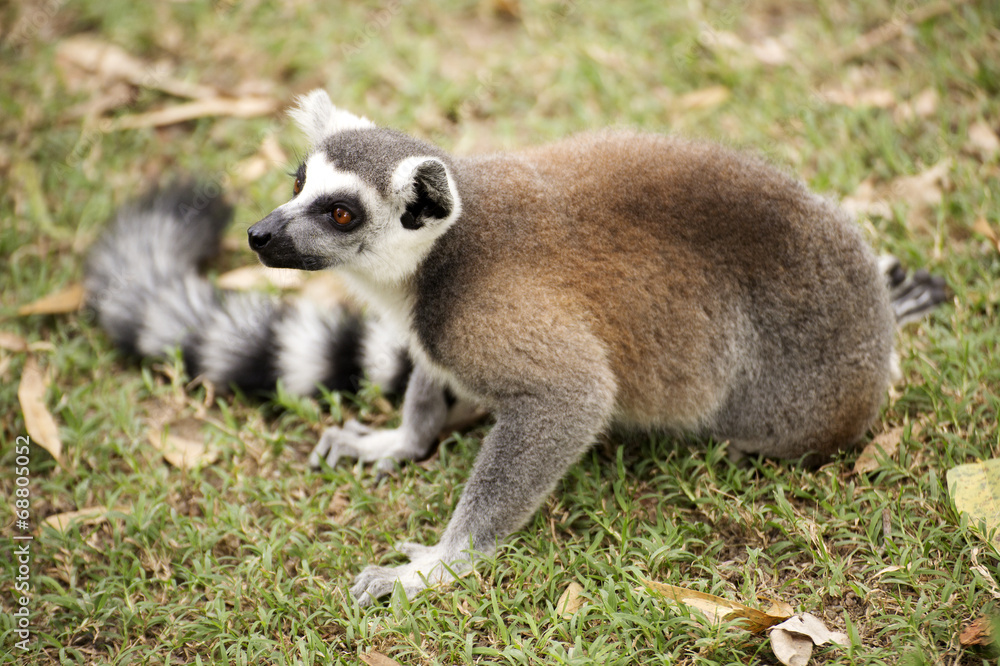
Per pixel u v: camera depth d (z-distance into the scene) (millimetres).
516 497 6039
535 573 5984
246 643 5770
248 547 6359
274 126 9883
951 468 6105
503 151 7016
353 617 5777
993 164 8586
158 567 6344
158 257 8320
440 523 6562
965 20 9984
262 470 7176
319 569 6293
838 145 9117
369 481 7066
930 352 7301
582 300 6078
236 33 10953
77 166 9531
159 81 10359
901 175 8727
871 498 6242
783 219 6312
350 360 7711
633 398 6465
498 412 6203
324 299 8508
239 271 8703
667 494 6676
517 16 11148
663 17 10672
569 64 10242
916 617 5371
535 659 5383
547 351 5934
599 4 10977
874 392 6551
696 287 6246
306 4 11148
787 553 5984
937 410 6738
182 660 5777
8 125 9883
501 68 10281
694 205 6250
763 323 6391
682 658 5430
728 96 9742
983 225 7910
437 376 6520
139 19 10992
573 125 9578
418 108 9883
